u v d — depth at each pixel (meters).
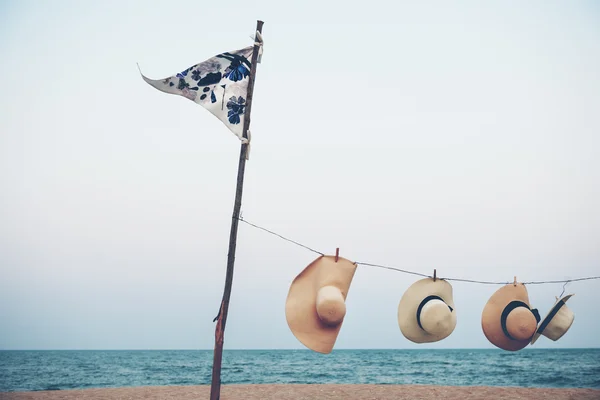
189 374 36.09
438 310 8.44
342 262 8.20
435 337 8.62
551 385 24.25
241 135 8.40
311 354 97.88
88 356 82.62
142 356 83.00
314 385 17.12
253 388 16.41
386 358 68.69
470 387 16.03
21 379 31.94
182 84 8.45
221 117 8.42
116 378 32.59
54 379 32.03
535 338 8.62
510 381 26.83
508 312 8.66
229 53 8.55
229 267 8.31
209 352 124.50
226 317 8.16
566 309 8.98
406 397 13.89
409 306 8.87
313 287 8.19
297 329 7.99
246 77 8.55
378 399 13.62
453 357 69.19
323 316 7.73
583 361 49.81
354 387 16.38
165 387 16.92
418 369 40.19
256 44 8.61
